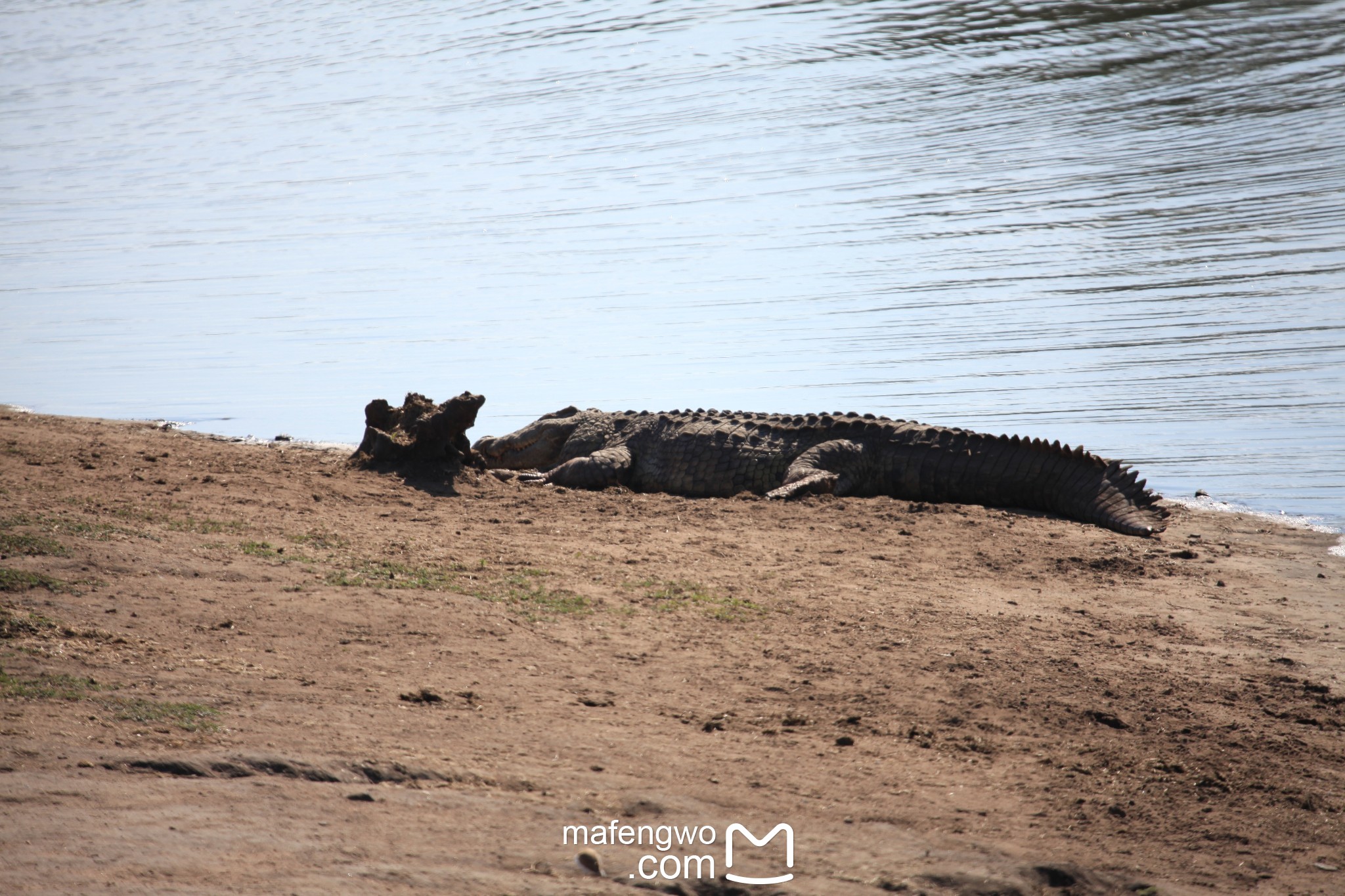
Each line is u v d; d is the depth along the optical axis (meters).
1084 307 93.50
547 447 59.03
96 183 182.38
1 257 131.38
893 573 39.62
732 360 82.44
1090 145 160.88
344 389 76.62
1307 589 40.28
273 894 15.41
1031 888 19.48
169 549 34.78
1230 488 54.12
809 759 24.30
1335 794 24.86
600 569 37.72
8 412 66.50
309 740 22.12
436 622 30.89
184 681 24.84
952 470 51.53
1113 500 48.72
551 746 23.55
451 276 114.56
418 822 18.73
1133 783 24.67
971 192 141.25
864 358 81.56
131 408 71.75
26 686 23.30
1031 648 32.78
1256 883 20.89
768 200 143.12
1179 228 118.94
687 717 26.22
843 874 18.92
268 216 151.12
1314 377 71.81
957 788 23.59
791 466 51.59
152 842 16.73
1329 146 150.12
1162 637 34.81
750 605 34.91
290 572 34.03
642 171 163.50
